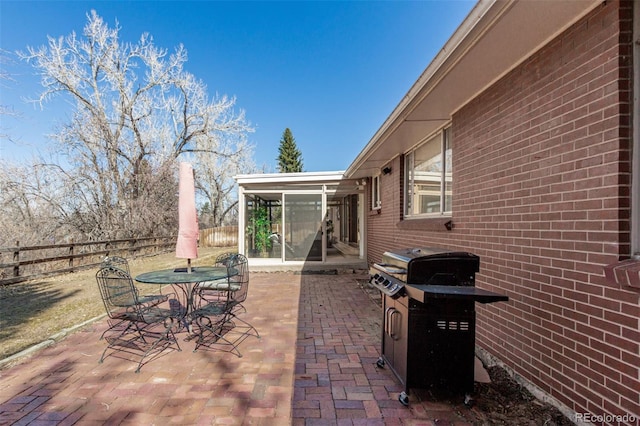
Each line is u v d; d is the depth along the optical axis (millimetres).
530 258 2615
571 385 2180
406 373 2355
